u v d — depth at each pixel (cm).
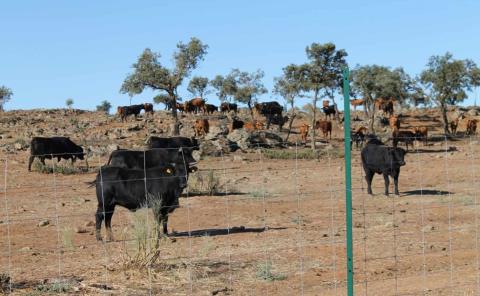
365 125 6862
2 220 1864
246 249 1383
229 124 6431
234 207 2081
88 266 1215
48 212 2036
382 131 6469
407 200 2231
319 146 5347
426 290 1040
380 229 1638
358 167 3519
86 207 2134
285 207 2078
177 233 1606
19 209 2094
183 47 5738
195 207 2086
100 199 1488
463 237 1529
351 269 802
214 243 1451
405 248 1400
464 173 3111
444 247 1415
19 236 1594
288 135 5731
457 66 6638
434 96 6794
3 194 2488
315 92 5781
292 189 2611
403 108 8069
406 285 1078
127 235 1520
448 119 7450
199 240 1488
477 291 1029
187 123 6350
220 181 2888
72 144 3544
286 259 1288
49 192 2542
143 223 1220
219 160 4112
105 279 1107
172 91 5722
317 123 5862
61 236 1584
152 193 1490
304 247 1404
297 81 6028
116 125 6066
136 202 1492
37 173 3319
